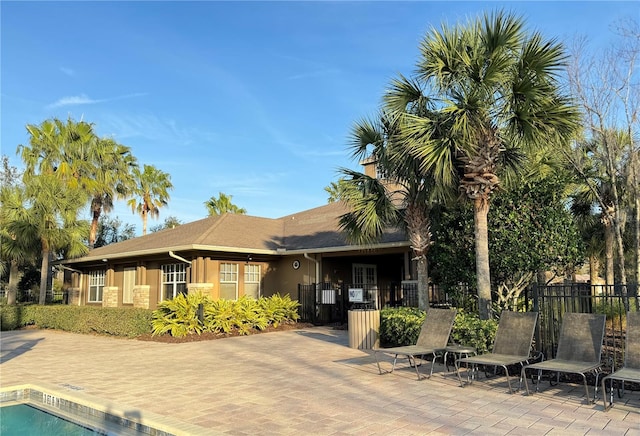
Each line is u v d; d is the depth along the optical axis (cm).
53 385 740
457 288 1120
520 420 525
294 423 527
